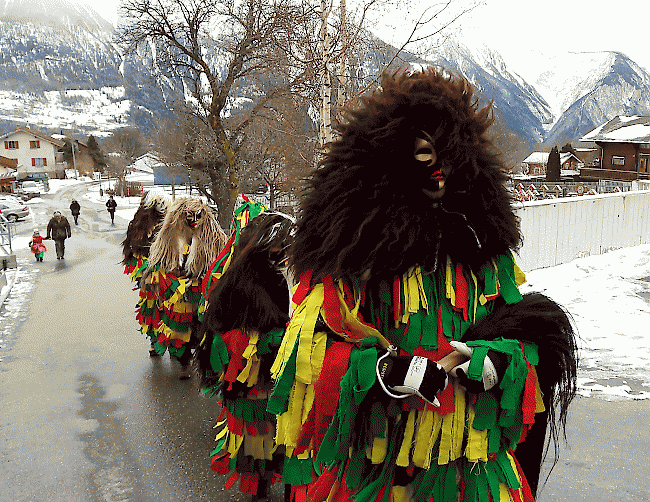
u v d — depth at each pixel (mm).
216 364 3500
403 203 1782
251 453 3562
